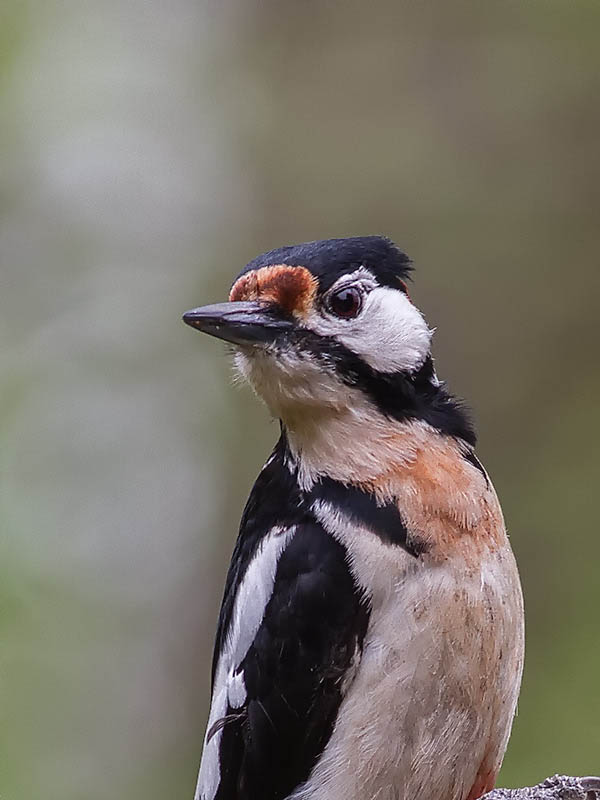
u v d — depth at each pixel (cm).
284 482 745
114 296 1581
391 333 734
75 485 1498
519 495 1363
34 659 1392
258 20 1557
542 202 1413
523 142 1430
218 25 1588
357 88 1487
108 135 1611
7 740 1357
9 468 1482
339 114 1487
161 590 1504
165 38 1614
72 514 1484
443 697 688
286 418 738
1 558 1415
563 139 1426
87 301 1584
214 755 753
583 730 1238
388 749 689
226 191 1552
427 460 717
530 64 1448
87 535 1484
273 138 1509
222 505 1495
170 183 1595
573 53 1445
